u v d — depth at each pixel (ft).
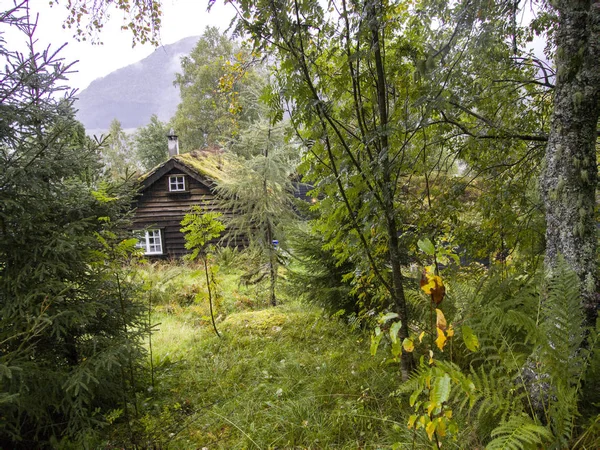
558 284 6.48
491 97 11.24
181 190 42.16
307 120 8.00
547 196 7.24
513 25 8.16
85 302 9.70
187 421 9.89
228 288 28.07
